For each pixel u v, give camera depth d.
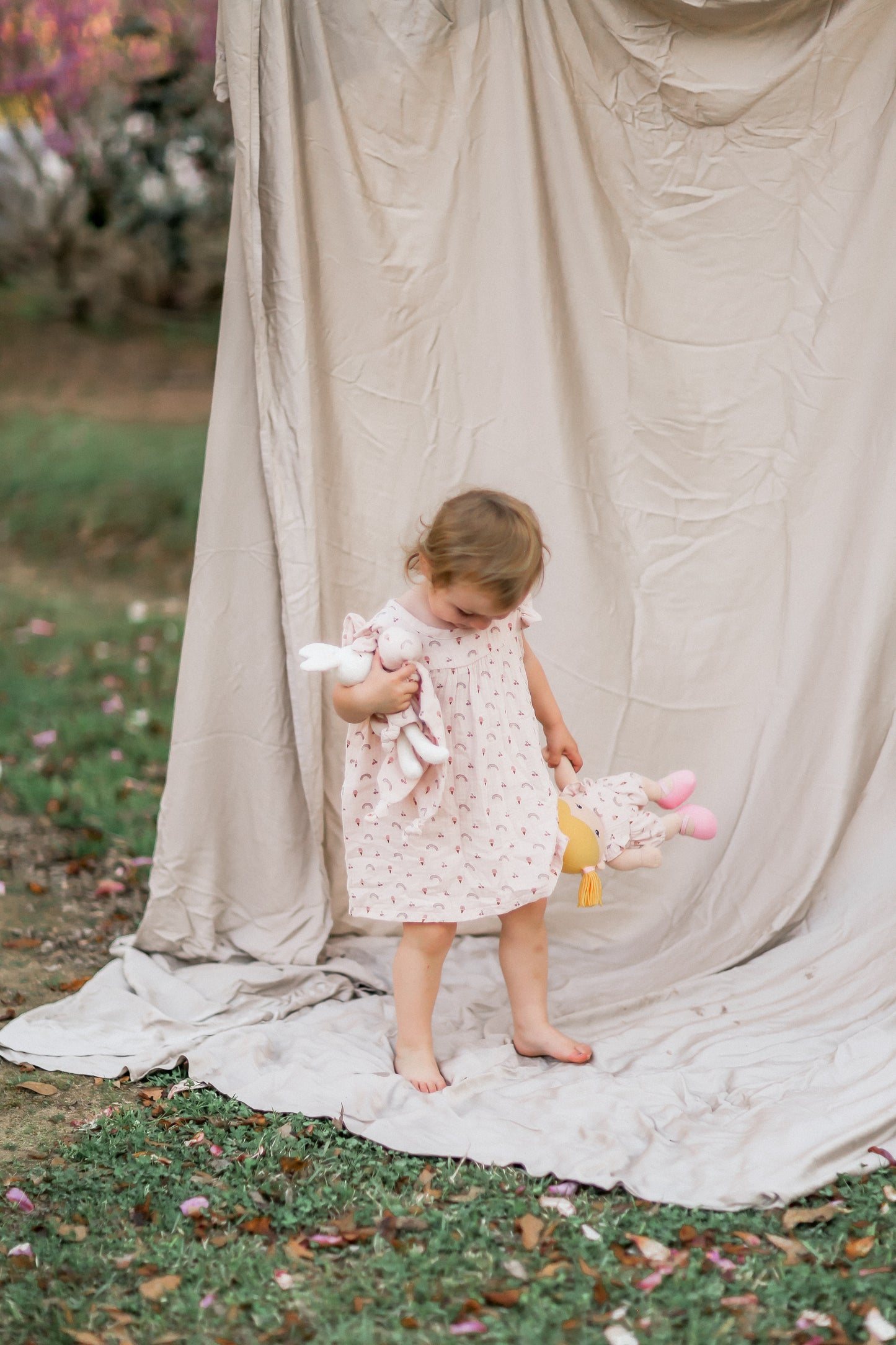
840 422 3.24
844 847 3.29
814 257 3.20
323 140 3.15
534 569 2.59
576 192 3.21
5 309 13.36
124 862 4.30
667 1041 2.95
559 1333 1.99
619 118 3.18
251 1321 2.05
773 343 3.26
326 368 3.28
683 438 3.34
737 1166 2.44
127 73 9.56
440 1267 2.16
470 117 3.19
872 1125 2.50
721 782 3.43
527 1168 2.45
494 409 3.35
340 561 3.39
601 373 3.32
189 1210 2.32
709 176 3.21
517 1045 2.98
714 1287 2.09
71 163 10.59
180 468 9.77
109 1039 3.02
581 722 3.47
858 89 3.11
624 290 3.28
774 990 3.14
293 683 3.28
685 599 3.40
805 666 3.31
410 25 3.12
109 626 7.39
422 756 2.63
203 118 8.97
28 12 9.71
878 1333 1.97
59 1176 2.45
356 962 3.47
